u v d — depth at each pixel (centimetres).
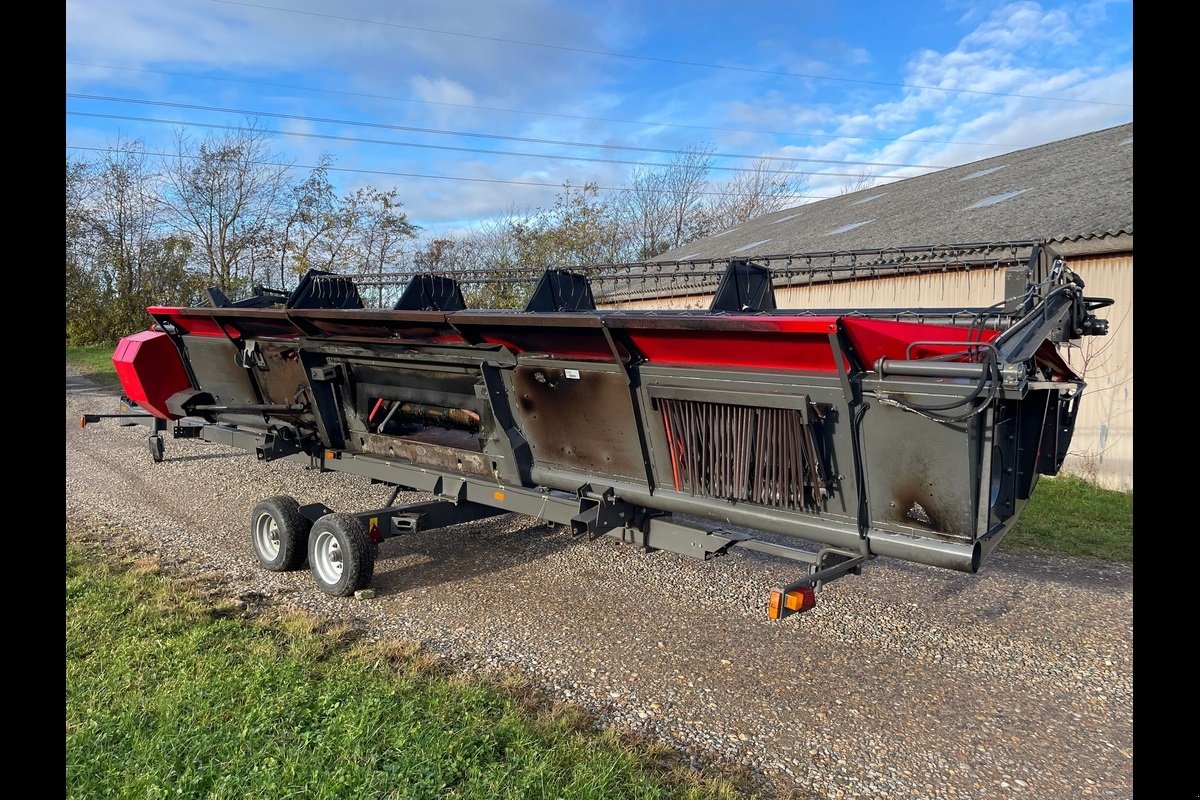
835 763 330
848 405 323
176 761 292
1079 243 877
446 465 520
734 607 503
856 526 338
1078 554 635
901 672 416
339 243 3269
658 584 543
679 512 401
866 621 485
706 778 312
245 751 300
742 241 1897
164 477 848
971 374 286
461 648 432
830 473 341
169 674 369
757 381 349
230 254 3281
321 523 506
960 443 299
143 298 3222
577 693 383
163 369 727
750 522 371
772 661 426
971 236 1023
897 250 547
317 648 410
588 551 614
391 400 557
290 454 612
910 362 303
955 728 360
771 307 585
